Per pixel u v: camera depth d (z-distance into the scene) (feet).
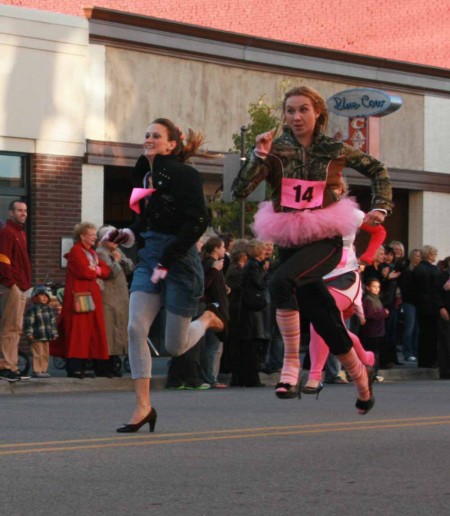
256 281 68.59
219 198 97.09
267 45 102.22
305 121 36.22
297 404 53.31
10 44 85.61
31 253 86.33
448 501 27.17
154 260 36.99
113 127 91.86
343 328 37.70
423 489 28.68
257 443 37.09
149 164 37.91
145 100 93.97
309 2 130.82
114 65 91.91
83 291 64.49
